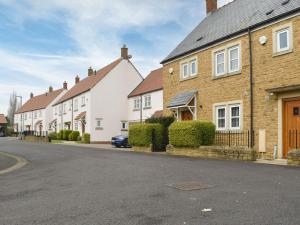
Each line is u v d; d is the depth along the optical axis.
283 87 14.80
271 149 15.87
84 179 10.30
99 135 40.38
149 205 6.68
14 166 15.18
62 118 53.44
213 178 9.46
